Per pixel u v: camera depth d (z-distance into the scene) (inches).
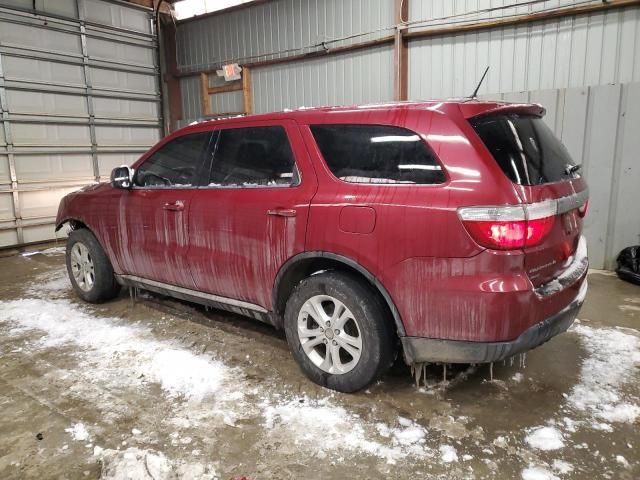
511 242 81.2
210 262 123.2
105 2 323.9
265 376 112.5
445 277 85.7
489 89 242.4
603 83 215.6
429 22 248.5
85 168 322.3
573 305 95.7
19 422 96.1
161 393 106.0
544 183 88.6
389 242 90.6
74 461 84.0
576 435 88.5
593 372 111.9
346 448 85.9
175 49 365.1
